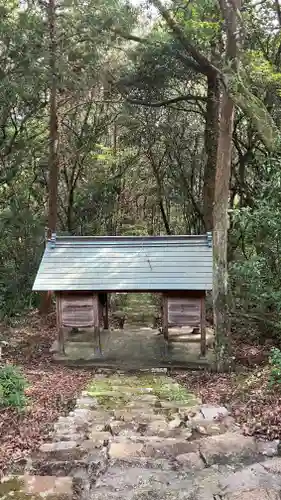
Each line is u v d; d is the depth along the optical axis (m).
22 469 4.37
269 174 8.36
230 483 3.97
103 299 10.29
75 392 6.84
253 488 3.84
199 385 7.16
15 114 13.12
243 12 9.78
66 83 11.04
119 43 12.13
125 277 8.23
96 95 14.56
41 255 13.16
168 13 10.77
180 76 12.88
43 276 8.37
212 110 12.28
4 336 10.09
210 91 12.12
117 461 4.34
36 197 15.23
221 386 6.98
